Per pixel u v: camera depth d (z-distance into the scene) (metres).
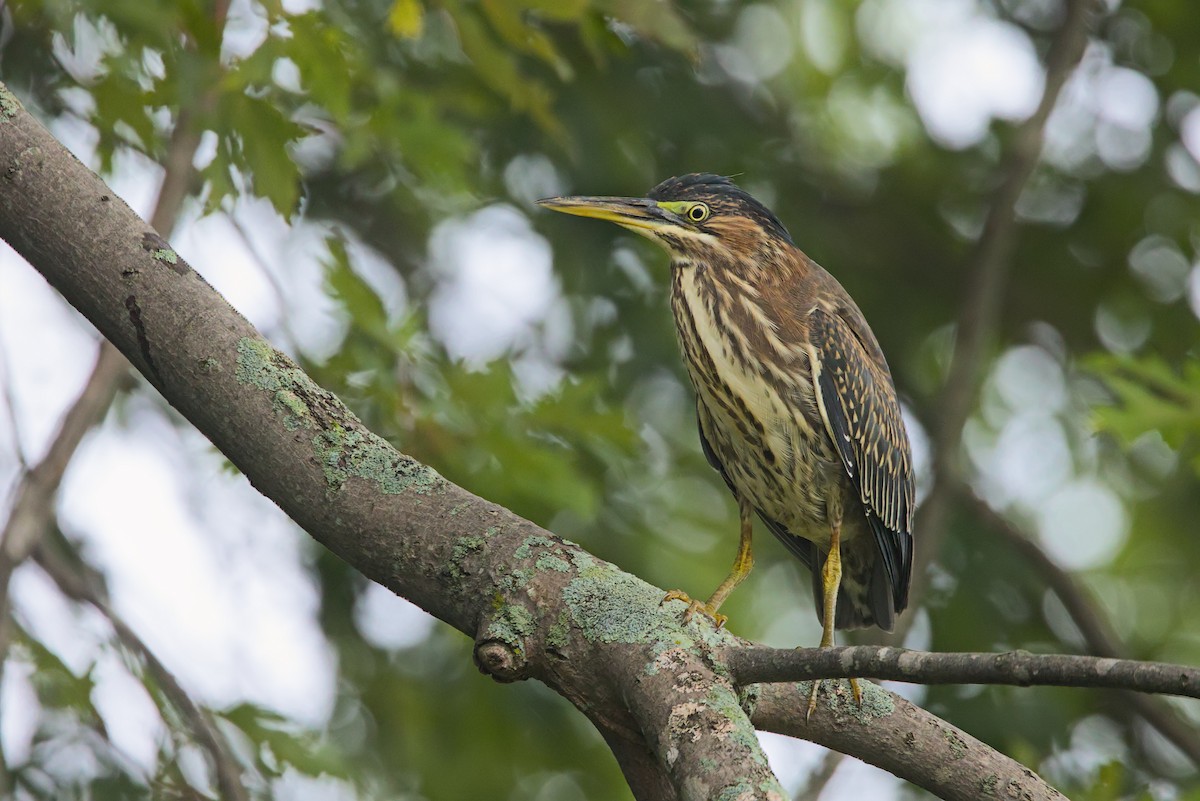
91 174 5.57
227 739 9.65
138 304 5.42
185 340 5.41
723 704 4.82
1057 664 4.28
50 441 8.12
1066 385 15.84
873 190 15.48
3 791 9.03
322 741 10.15
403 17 8.08
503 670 5.11
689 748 4.68
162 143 9.68
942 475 11.86
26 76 10.48
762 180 13.73
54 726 9.55
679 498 13.70
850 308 10.16
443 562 5.33
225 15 8.56
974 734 12.07
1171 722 11.85
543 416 9.26
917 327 15.52
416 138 9.66
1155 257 14.99
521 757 12.70
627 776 5.31
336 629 12.17
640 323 13.19
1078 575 16.98
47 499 7.92
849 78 16.14
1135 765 12.89
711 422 9.86
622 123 12.55
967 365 12.30
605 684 5.14
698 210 9.84
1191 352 14.60
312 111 9.77
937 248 15.58
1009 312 15.84
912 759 6.15
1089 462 16.27
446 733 12.56
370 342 9.09
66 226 5.45
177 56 8.18
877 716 6.16
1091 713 13.47
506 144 12.58
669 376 13.41
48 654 9.50
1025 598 13.76
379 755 12.43
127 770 9.54
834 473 9.56
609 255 13.10
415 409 8.83
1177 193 14.47
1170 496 16.50
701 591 12.41
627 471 11.70
